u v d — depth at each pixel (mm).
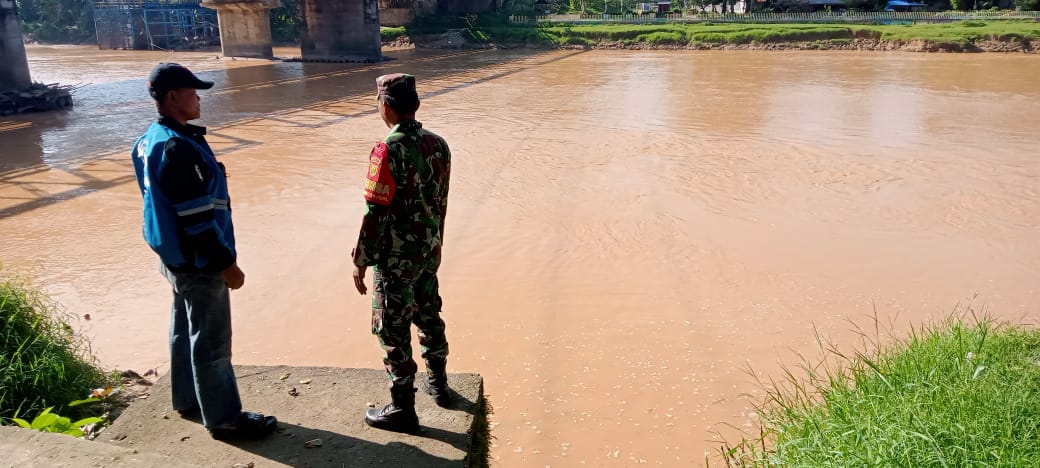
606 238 10812
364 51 47031
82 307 8344
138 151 3428
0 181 14789
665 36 55938
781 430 4703
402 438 3678
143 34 64938
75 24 79938
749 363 6938
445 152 3775
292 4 69875
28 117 24016
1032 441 3848
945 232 11070
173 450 3537
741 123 21047
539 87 31172
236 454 3510
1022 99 25969
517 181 14289
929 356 5246
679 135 19141
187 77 3383
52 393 5402
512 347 7301
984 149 17125
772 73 36375
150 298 8602
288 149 17953
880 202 12727
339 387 4176
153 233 3373
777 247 10383
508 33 59656
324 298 8586
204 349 3529
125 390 6055
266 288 8891
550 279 9195
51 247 10523
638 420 5914
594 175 14750
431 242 3709
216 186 3510
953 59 43875
